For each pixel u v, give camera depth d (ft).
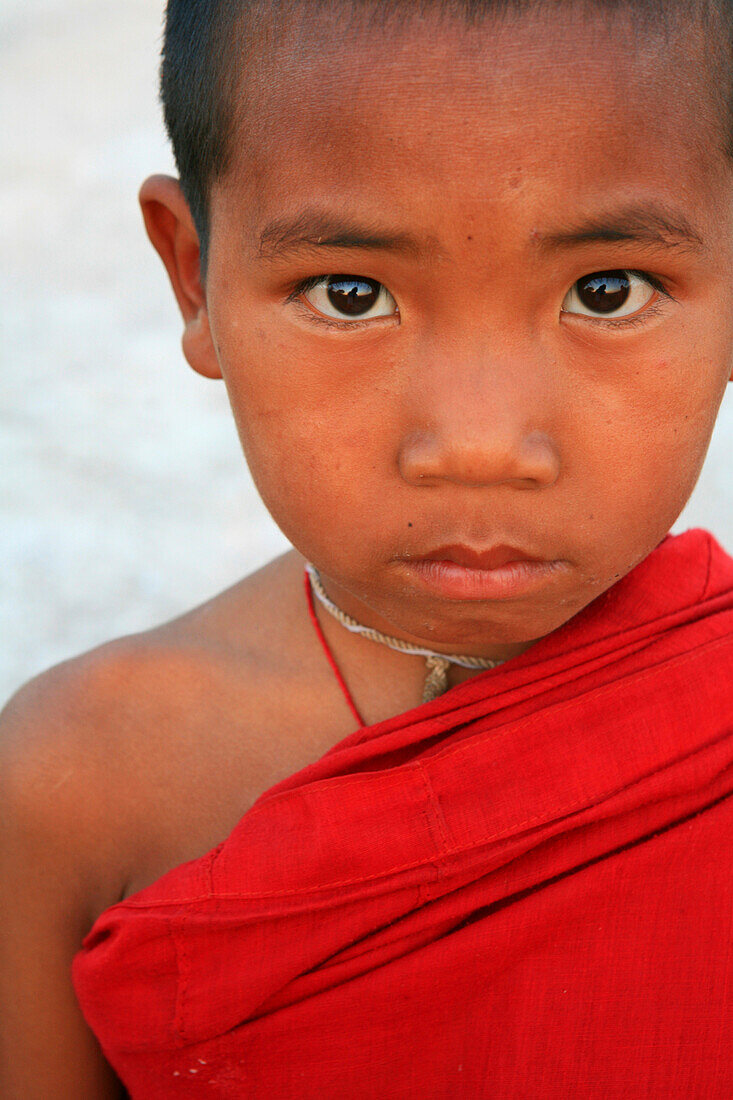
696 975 2.98
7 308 17.15
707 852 3.01
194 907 2.96
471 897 2.96
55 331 16.46
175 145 3.13
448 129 2.33
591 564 2.68
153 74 26.61
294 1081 3.01
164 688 3.52
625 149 2.39
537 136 2.33
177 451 13.39
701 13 2.50
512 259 2.39
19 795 3.48
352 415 2.61
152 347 16.01
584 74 2.34
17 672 9.66
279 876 2.95
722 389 2.78
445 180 2.34
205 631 3.67
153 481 12.73
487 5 2.32
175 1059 3.07
